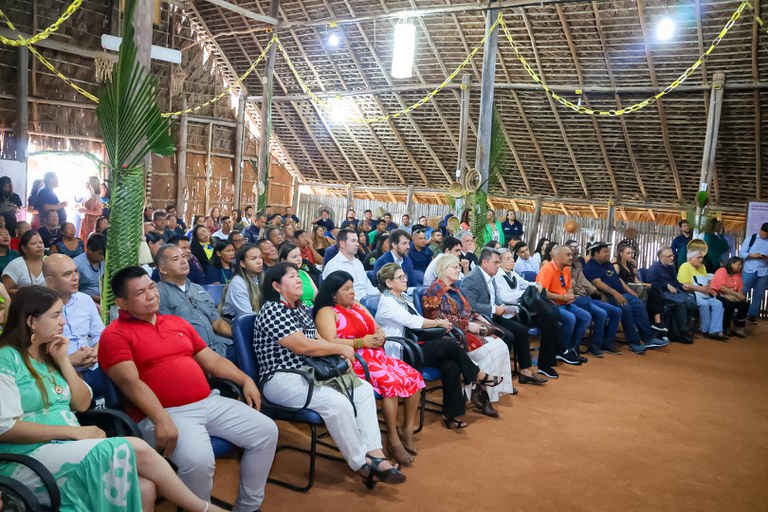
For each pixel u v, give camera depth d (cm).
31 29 1151
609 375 634
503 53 1203
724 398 577
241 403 312
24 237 450
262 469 308
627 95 1183
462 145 1302
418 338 466
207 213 1605
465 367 454
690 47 1055
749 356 763
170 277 413
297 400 339
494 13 1003
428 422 470
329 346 355
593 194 1441
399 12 1180
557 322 614
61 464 236
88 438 247
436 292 499
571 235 1482
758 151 1161
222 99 1595
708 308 860
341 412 340
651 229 1373
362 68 1384
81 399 275
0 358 247
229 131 1620
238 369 335
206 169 1584
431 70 1316
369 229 1291
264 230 729
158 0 1306
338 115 1531
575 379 610
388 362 407
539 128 1336
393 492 351
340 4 1248
